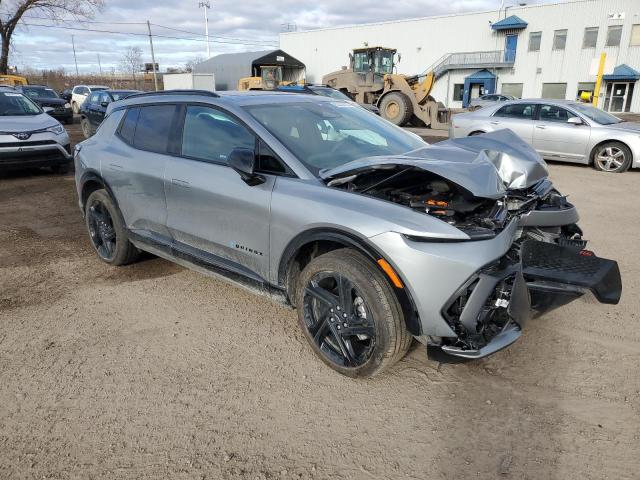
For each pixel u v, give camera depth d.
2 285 4.49
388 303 2.74
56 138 9.33
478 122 11.57
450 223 2.74
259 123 3.44
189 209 3.78
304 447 2.52
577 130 10.39
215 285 4.45
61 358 3.31
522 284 2.78
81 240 5.77
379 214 2.75
